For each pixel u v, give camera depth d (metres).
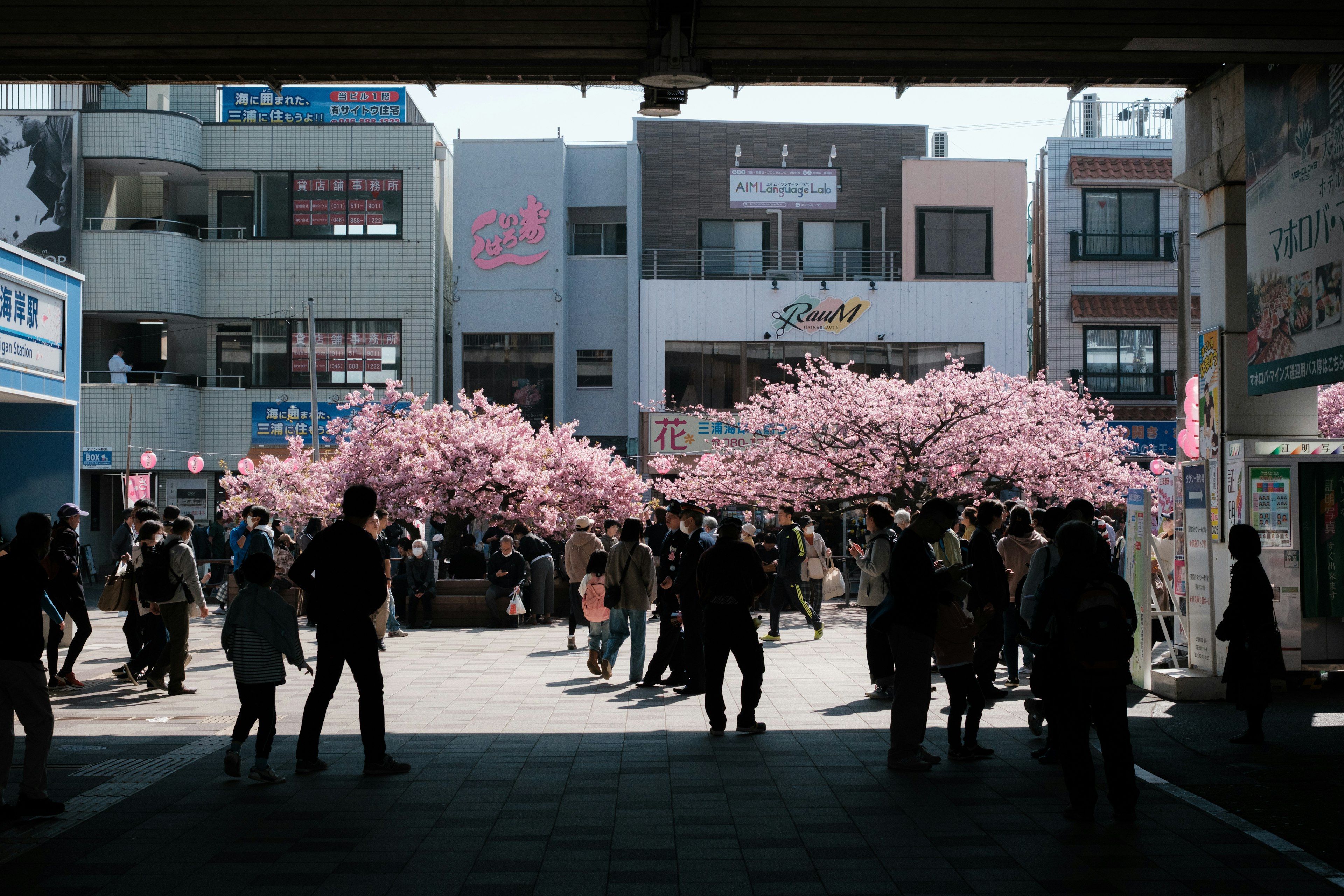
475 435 23.36
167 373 32.56
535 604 19.41
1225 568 11.22
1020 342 34.41
